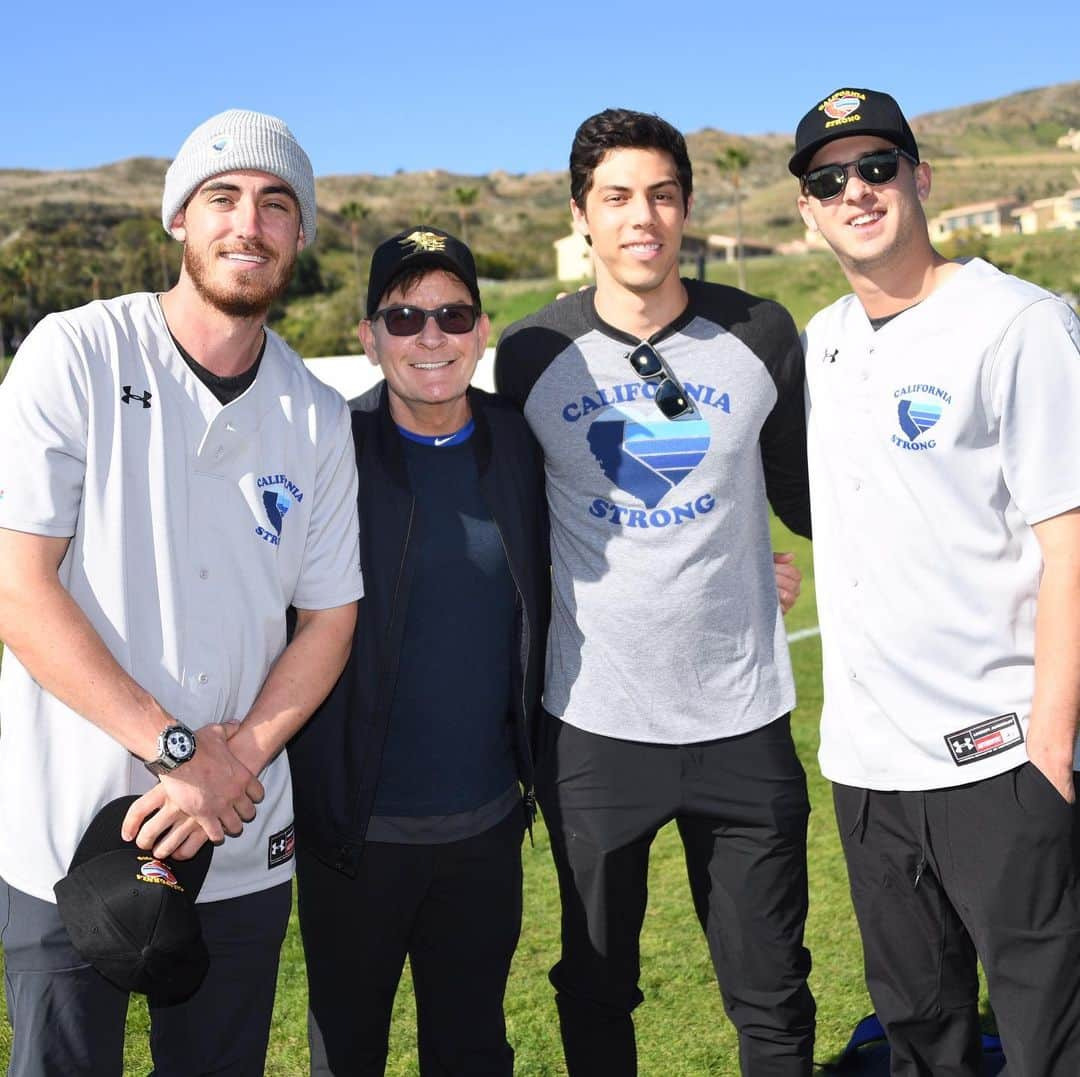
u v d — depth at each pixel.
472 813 2.70
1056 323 2.41
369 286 2.73
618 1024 2.87
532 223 120.31
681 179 2.68
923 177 2.64
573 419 2.77
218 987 2.42
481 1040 2.79
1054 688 2.41
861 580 2.65
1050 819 2.47
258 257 2.27
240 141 2.25
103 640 2.22
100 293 77.25
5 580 2.12
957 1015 2.77
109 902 2.09
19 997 2.25
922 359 2.53
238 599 2.36
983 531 2.51
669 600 2.70
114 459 2.23
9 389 2.18
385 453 2.70
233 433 2.32
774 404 2.81
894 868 2.72
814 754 5.95
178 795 2.16
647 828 2.76
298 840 2.70
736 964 2.81
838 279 55.28
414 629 2.66
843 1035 3.39
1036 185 124.94
